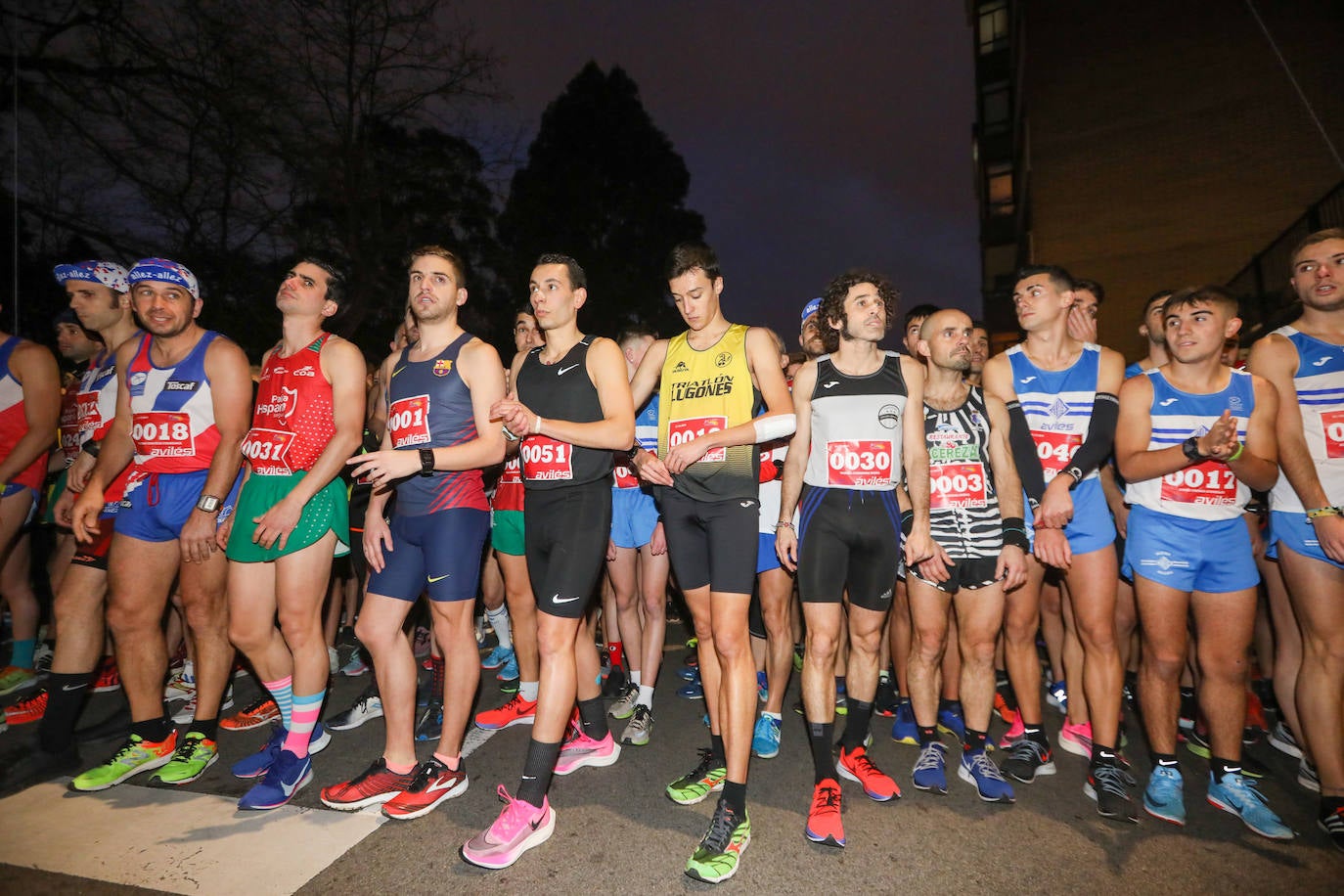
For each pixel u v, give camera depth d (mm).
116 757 3080
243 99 10961
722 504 2779
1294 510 2906
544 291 2955
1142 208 14352
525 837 2537
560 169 24016
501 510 3715
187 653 4227
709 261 2988
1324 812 2693
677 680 4781
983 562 3125
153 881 2338
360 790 2850
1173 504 2945
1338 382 2908
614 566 4047
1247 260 13445
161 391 3156
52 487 4652
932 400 3314
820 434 3037
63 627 3180
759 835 2688
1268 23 13422
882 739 3703
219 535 3193
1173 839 2662
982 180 22406
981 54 22359
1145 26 14477
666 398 3051
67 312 4703
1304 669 2842
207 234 11578
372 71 12305
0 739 3566
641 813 2852
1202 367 2994
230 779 3127
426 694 4277
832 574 2891
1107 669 3023
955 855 2549
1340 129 12867
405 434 2969
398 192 13492
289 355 3123
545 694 2660
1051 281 3256
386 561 2934
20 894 2260
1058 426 3221
